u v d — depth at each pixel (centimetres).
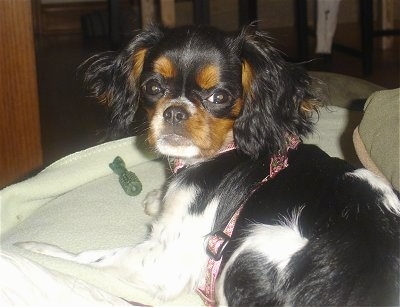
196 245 44
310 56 146
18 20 67
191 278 44
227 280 41
